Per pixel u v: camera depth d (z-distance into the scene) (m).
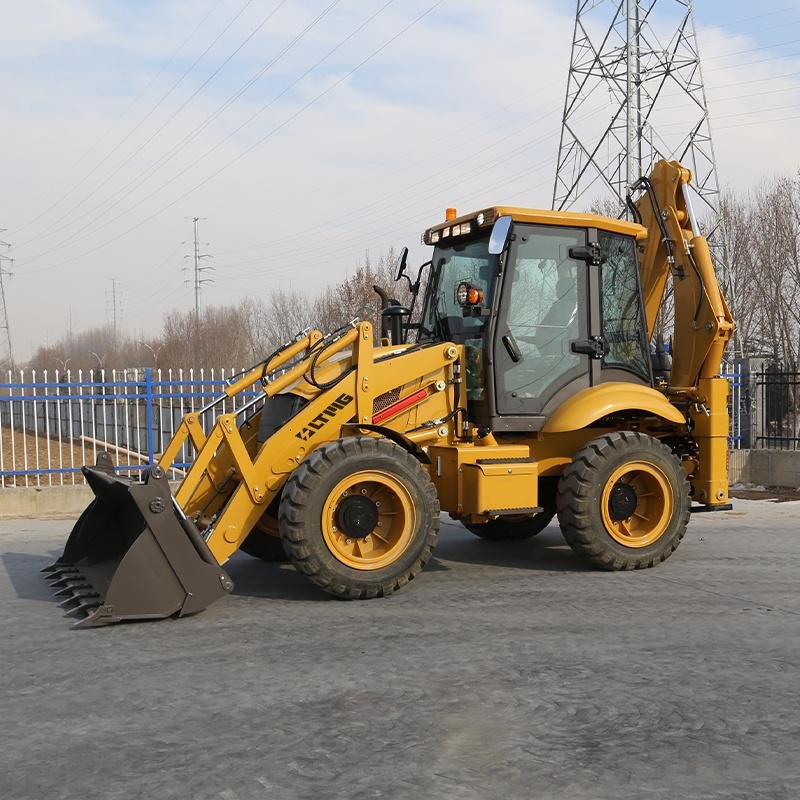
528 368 6.61
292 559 5.61
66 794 3.12
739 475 12.22
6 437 16.06
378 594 5.80
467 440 6.62
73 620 5.40
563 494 6.56
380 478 5.78
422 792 3.11
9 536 8.68
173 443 6.45
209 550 5.40
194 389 11.96
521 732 3.62
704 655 4.61
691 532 8.52
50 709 3.94
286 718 3.79
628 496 6.66
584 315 6.81
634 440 6.62
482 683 4.20
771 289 23.67
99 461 6.39
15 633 5.14
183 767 3.33
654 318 7.79
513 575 6.57
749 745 3.49
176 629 5.17
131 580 5.23
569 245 6.77
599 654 4.62
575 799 3.05
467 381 6.66
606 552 6.55
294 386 6.28
